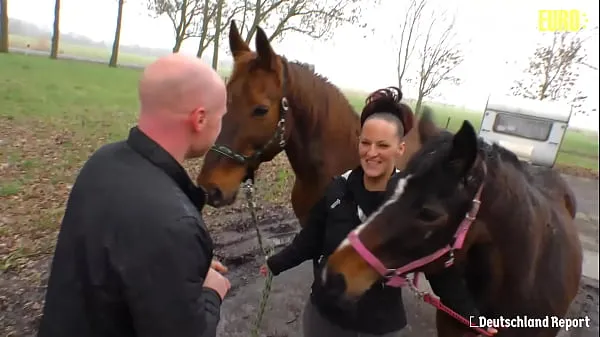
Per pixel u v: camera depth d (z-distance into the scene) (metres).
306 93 2.64
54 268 1.22
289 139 2.70
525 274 1.73
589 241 6.30
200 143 1.30
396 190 1.54
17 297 3.21
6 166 5.33
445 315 2.03
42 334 1.21
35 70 8.09
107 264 1.12
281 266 2.12
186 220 1.15
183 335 1.13
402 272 1.57
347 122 2.78
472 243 1.65
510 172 1.69
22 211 4.50
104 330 1.18
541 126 9.17
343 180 1.87
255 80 2.49
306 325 2.06
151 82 1.21
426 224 1.49
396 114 1.81
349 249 1.55
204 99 1.24
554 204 2.26
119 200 1.15
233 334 3.26
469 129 1.40
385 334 1.83
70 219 1.22
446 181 1.48
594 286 4.71
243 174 2.60
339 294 1.55
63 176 5.51
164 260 1.11
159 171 1.22
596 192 9.46
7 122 6.51
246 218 5.48
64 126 7.01
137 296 1.10
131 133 1.28
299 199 2.97
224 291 1.45
